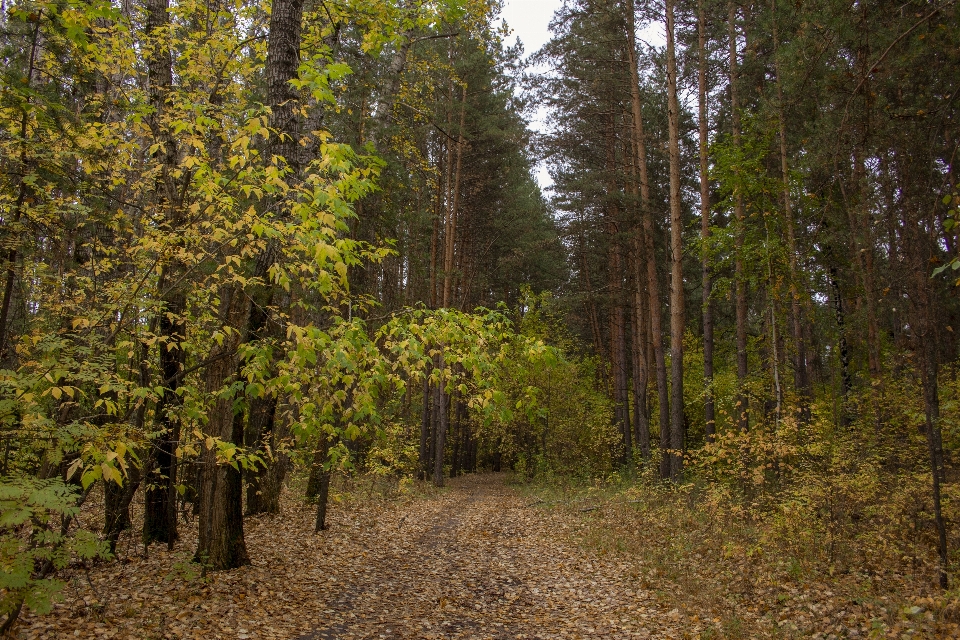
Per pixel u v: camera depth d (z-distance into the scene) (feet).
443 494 67.67
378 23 24.73
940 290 25.55
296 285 19.66
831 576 23.73
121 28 18.38
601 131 61.77
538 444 89.25
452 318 16.24
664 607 22.71
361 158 14.20
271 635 18.58
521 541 37.32
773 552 26.99
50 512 11.38
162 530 27.17
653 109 62.54
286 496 48.37
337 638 19.16
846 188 29.60
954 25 18.44
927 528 27.22
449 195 74.23
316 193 13.10
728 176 40.24
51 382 11.73
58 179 16.67
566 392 82.28
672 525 36.70
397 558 31.48
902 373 36.06
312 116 29.48
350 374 15.72
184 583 22.07
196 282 20.18
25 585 9.50
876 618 18.63
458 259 83.35
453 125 67.26
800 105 31.01
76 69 19.48
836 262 39.75
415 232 71.56
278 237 14.43
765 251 38.93
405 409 79.20
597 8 53.57
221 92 22.30
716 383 46.83
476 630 20.97
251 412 31.65
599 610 23.04
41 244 18.53
